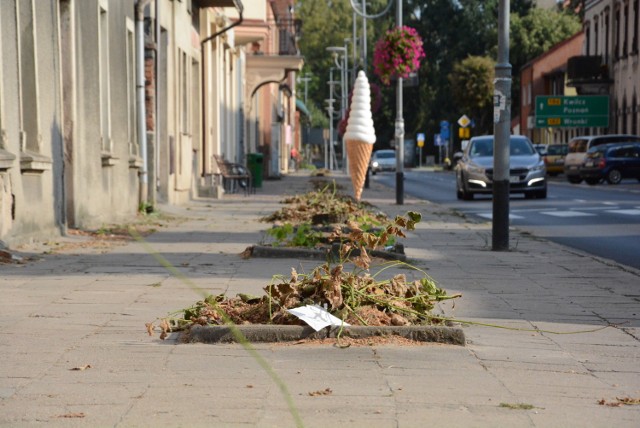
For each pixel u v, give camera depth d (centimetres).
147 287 1084
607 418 579
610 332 879
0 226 1372
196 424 548
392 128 11225
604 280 1235
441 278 1235
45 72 1595
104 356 723
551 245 1706
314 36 13000
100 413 570
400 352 748
